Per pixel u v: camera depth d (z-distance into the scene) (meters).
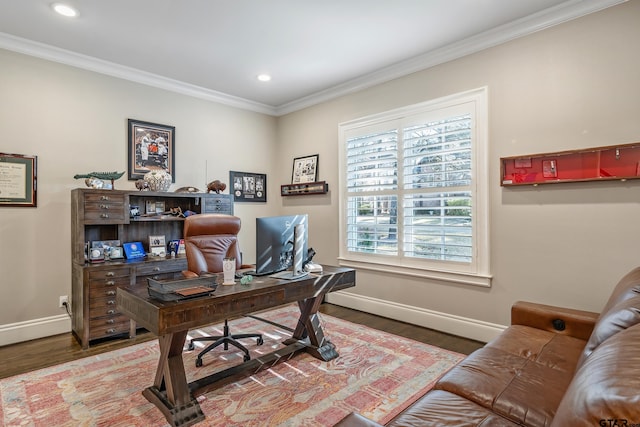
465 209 3.26
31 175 3.23
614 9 2.49
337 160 4.45
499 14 2.76
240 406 2.12
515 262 2.97
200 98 4.48
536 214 2.85
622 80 2.47
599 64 2.55
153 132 4.04
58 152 3.38
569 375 1.60
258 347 3.05
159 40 3.17
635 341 0.91
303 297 2.50
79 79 3.52
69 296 3.45
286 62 3.65
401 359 2.77
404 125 3.73
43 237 3.30
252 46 3.29
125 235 3.71
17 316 3.17
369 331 3.43
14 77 3.15
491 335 3.10
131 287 2.20
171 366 2.03
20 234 3.19
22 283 3.20
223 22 2.87
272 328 3.53
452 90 3.35
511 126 2.97
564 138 2.71
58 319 3.38
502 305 3.05
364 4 2.62
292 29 2.98
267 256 2.51
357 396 2.23
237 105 4.85
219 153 4.67
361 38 3.15
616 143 2.48
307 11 2.71
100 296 3.11
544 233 2.82
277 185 5.32
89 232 3.47
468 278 3.24
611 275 2.52
